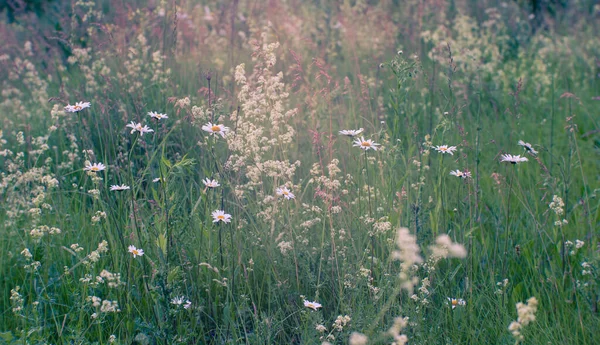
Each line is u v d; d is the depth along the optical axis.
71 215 4.62
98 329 3.44
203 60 7.11
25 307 3.72
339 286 3.54
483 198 4.83
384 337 2.93
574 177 5.45
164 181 3.33
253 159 4.11
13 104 6.61
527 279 4.05
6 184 4.48
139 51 7.01
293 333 3.51
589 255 3.83
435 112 6.28
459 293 3.72
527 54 9.36
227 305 3.34
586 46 9.58
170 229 3.32
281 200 3.88
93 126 5.55
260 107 4.30
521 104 7.28
